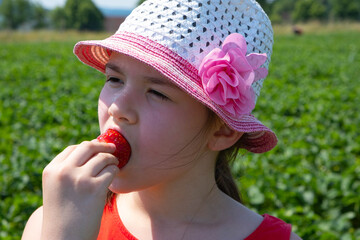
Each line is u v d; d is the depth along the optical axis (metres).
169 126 1.72
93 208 1.58
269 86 15.07
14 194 6.11
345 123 10.23
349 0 97.12
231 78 1.79
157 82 1.70
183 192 1.90
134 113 1.71
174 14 1.86
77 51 2.19
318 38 46.91
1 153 7.59
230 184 2.23
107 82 1.88
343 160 7.38
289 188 6.10
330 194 6.07
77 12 87.56
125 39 1.88
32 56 27.70
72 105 11.08
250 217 1.97
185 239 1.87
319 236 4.88
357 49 33.72
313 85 16.50
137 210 2.00
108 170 1.66
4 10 93.56
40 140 8.44
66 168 1.61
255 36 2.00
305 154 7.86
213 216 1.93
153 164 1.74
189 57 1.81
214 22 1.88
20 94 13.05
